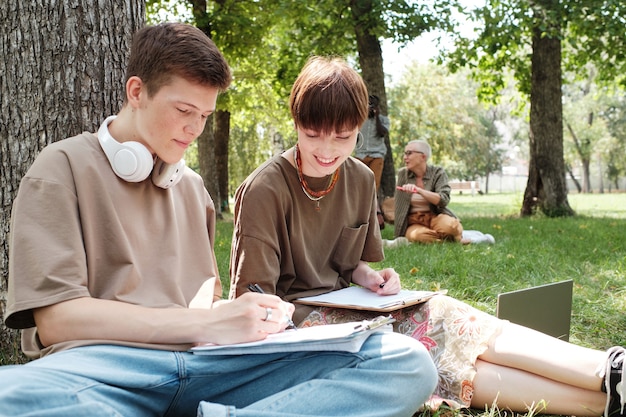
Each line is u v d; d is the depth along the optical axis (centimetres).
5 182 264
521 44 1302
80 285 169
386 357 176
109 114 271
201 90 179
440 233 668
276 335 177
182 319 171
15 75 262
